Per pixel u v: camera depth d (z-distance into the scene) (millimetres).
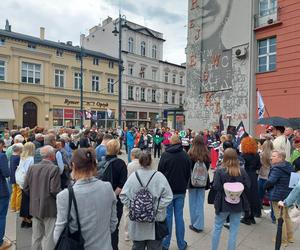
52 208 4129
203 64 20078
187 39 21422
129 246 5109
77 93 36438
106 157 4535
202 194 5812
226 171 4418
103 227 2699
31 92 32031
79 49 36469
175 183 4766
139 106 44438
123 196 3715
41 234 4422
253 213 6129
